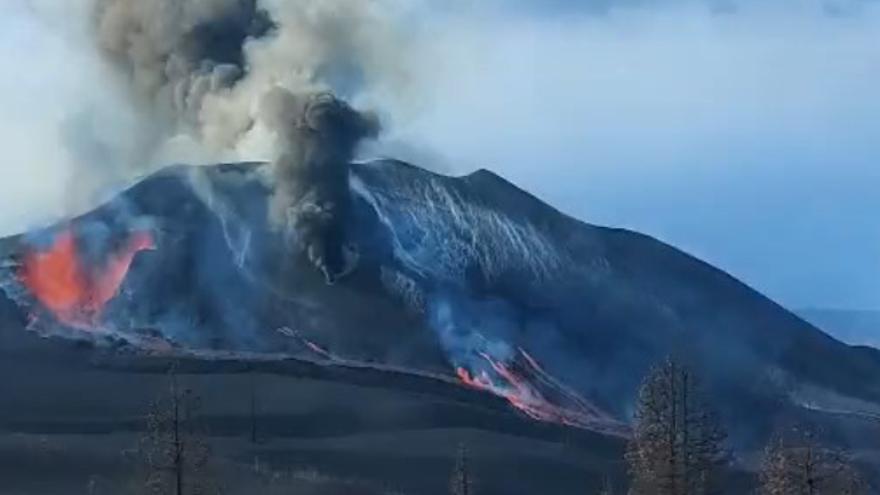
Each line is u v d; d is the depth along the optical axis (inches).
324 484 4503.0
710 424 2137.1
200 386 6279.5
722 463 2166.6
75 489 4136.3
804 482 1993.1
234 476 4320.9
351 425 5866.1
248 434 5541.3
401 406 6181.1
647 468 2126.0
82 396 6043.3
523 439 5836.6
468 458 4660.4
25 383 6250.0
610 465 5482.3
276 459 5039.4
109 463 4488.2
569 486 5098.4
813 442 2082.9
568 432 6210.6
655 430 2126.0
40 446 4699.8
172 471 2107.5
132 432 5393.7
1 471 4333.2
